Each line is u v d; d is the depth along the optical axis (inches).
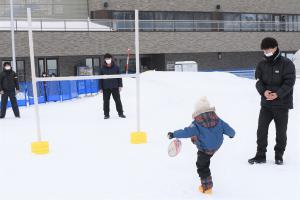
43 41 1278.3
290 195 223.1
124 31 1395.2
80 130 443.8
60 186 248.2
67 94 859.4
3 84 577.3
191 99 669.3
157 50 1475.1
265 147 283.9
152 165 287.9
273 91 275.1
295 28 1806.1
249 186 238.8
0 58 1249.4
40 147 335.3
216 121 222.5
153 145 351.6
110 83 521.3
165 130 424.5
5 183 257.6
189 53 1583.4
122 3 1475.1
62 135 417.7
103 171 277.3
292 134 383.2
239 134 389.1
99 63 1396.4
